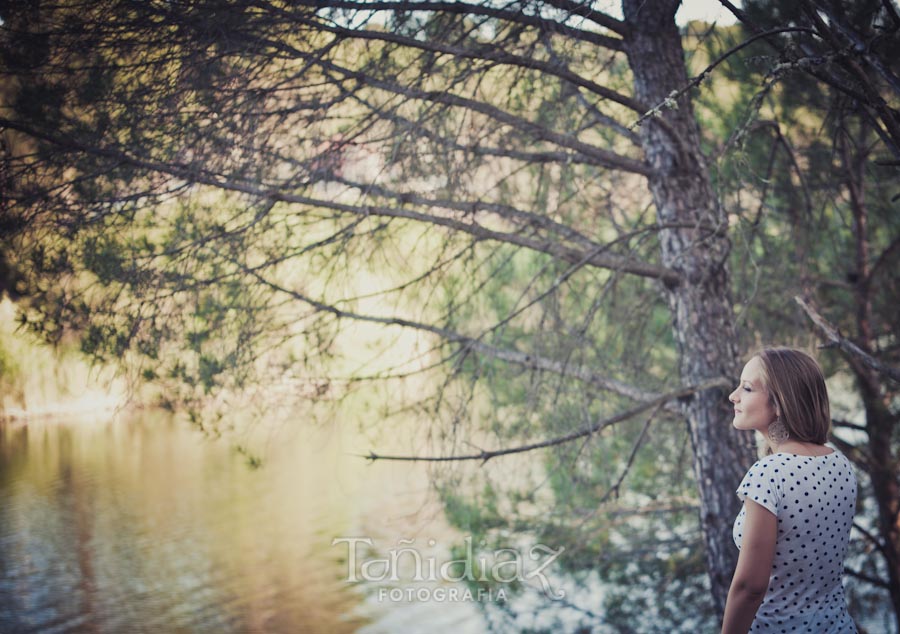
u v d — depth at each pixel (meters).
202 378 4.21
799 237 6.34
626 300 6.47
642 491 7.90
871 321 6.81
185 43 3.86
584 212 6.15
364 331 5.14
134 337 4.11
